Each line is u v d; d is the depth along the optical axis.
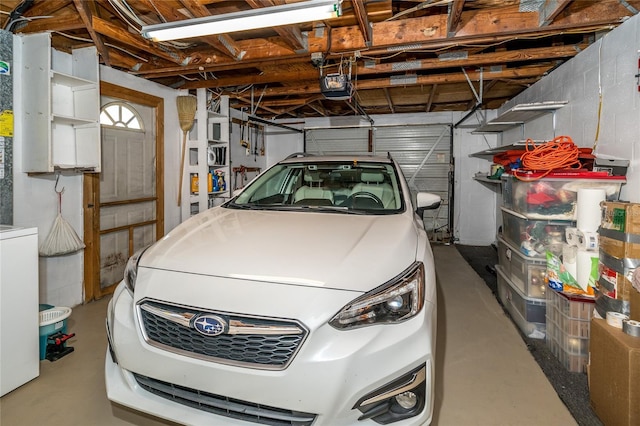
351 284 1.50
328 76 3.66
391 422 1.45
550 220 2.88
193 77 4.80
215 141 5.23
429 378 1.50
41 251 3.19
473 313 3.54
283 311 1.40
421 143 7.26
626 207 2.15
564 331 2.55
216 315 1.45
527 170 2.94
